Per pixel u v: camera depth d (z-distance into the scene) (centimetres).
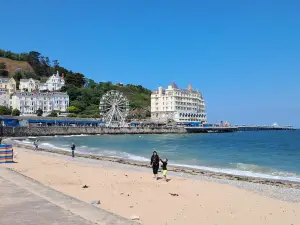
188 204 1861
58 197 1465
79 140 11556
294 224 1552
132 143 10162
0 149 3547
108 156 5478
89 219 1106
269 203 1961
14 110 17000
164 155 6072
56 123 16250
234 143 10481
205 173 3316
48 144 8900
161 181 2612
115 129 17150
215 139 13438
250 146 9031
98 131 16388
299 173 3662
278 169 4044
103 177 2728
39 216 1136
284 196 2258
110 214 1189
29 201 1374
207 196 2102
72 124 16838
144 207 1755
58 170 3106
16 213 1177
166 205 1816
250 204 1919
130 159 4741
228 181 2847
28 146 7206
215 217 1620
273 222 1576
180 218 1574
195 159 5306
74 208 1260
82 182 2458
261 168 4062
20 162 3700
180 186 2414
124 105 17900
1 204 1316
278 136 17238
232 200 2009
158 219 1543
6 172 2306
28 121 15088
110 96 17662
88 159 4625
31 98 18975
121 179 2642
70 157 4841
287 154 6400
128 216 1569
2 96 18638
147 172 3247
